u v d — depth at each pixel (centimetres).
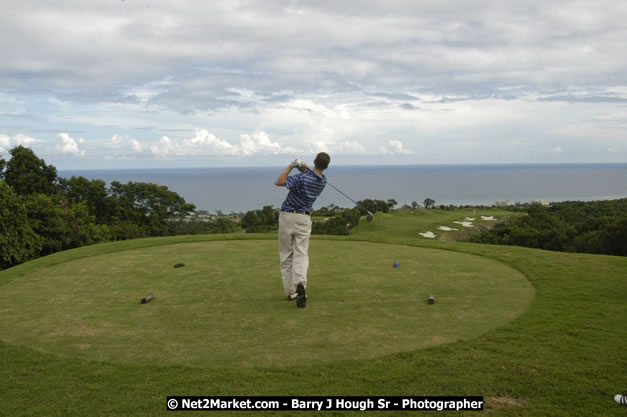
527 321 442
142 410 276
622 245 2325
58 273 705
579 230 3002
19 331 431
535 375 317
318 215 5566
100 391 302
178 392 298
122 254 870
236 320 455
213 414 271
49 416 270
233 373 324
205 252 876
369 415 270
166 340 399
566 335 399
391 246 945
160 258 816
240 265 744
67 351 376
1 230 1894
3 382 317
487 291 571
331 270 695
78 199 3338
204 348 379
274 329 425
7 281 658
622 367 329
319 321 448
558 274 652
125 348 381
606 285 586
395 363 340
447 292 565
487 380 310
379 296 544
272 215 4291
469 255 832
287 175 507
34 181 2848
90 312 491
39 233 2203
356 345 381
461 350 364
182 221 4012
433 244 957
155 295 558
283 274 535
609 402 279
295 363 343
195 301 528
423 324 438
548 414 266
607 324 430
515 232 3309
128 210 3725
